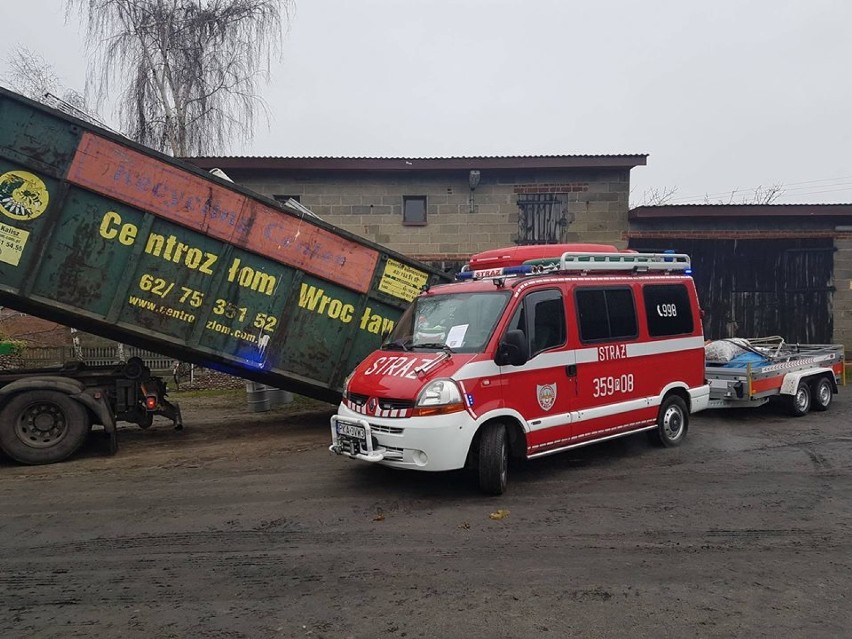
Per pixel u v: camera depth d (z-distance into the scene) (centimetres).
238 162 1470
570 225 1535
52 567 430
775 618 352
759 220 1591
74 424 738
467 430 547
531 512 535
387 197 1530
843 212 1564
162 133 1727
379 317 891
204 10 1711
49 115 716
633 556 440
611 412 680
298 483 634
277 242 822
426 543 467
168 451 794
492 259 926
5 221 712
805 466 680
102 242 748
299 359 855
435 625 347
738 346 976
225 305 809
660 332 749
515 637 334
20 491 615
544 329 627
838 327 1593
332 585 398
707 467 679
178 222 772
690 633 336
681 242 1580
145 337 777
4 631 343
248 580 407
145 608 370
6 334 1570
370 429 564
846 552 446
